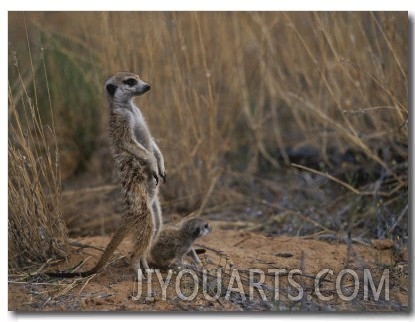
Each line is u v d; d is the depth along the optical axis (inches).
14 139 627.5
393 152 791.1
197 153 787.4
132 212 554.9
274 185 834.2
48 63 845.2
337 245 655.8
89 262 588.1
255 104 895.1
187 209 784.3
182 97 776.9
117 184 802.2
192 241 573.0
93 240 647.8
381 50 800.3
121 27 780.6
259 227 734.5
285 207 779.4
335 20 794.8
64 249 598.9
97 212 775.1
